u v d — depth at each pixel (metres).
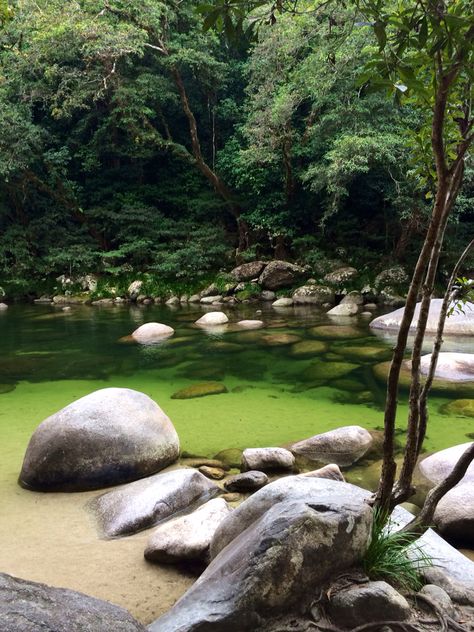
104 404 3.74
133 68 15.62
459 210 12.16
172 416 4.99
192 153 17.94
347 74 11.20
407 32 1.36
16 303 15.66
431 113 1.98
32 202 17.20
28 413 5.20
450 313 2.04
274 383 6.17
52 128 17.23
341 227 15.31
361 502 1.99
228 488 3.38
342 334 9.11
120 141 17.08
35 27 12.80
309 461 3.87
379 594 1.75
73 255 15.88
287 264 14.42
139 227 16.16
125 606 2.19
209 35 14.77
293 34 11.02
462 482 3.21
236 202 16.16
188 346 8.45
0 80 13.02
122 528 2.86
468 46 1.32
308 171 13.36
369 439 4.18
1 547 2.71
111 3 13.18
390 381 1.95
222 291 14.66
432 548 2.28
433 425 4.58
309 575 1.78
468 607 1.91
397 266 13.60
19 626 1.35
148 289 15.33
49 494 3.40
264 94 13.11
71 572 2.45
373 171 13.52
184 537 2.54
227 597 1.74
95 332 10.15
